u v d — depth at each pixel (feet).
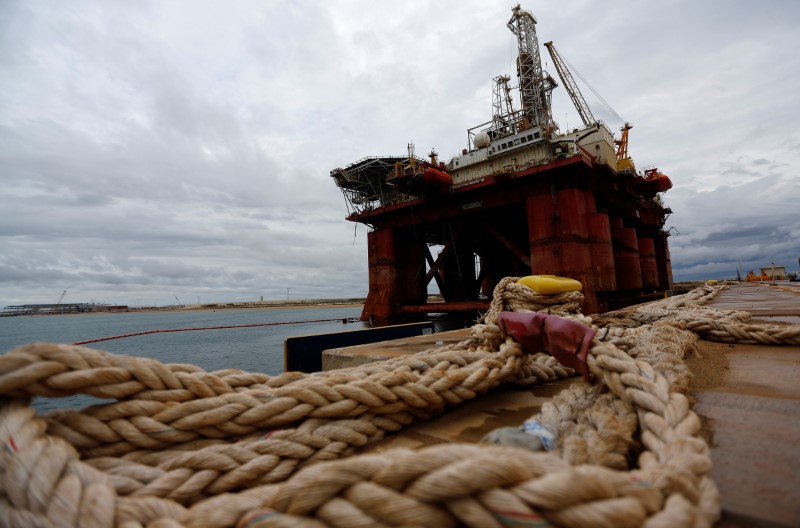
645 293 142.61
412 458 2.84
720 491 3.63
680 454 3.51
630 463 4.34
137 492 3.97
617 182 104.37
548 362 9.32
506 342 8.40
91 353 4.67
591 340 6.17
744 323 12.55
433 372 6.77
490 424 6.54
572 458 3.97
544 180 86.69
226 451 4.61
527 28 129.49
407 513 2.54
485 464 2.58
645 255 148.56
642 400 4.72
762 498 3.47
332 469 2.94
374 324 106.63
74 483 3.30
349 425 5.56
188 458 4.42
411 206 106.73
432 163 99.91
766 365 8.66
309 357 27.17
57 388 4.19
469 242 136.67
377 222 118.62
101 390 4.51
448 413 7.12
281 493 2.96
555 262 83.20
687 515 2.58
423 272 124.16
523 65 129.29
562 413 5.10
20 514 3.19
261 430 5.40
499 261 149.07
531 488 2.49
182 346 105.81
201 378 5.36
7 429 3.70
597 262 85.35
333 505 2.74
